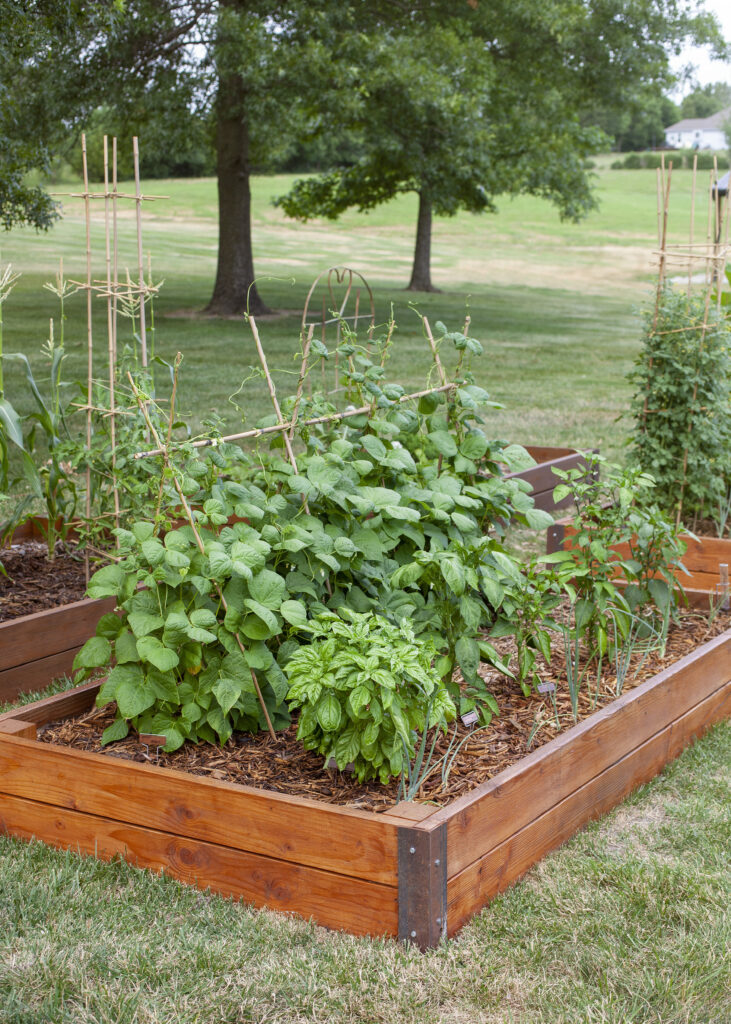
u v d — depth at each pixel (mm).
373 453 3906
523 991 2404
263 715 3381
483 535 4449
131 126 18828
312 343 3977
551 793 2994
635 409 6223
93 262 27578
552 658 4184
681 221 45062
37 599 4707
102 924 2619
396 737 2848
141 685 3166
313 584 3551
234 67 15539
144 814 2861
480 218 46500
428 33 18531
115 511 4516
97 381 4703
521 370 14555
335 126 20016
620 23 20109
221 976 2439
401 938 2555
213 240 35188
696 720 3855
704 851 3027
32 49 10320
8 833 3090
